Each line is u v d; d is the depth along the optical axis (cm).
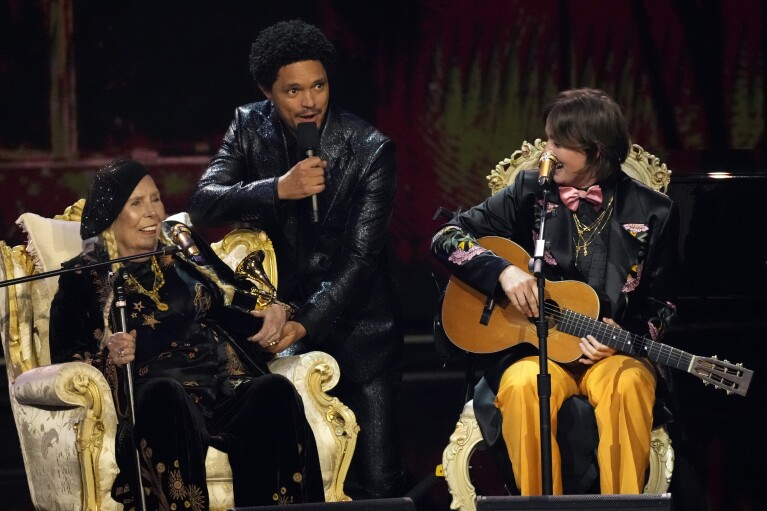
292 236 1686
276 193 1614
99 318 1487
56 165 2580
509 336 1505
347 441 1509
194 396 1487
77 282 1491
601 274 1502
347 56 2586
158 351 1493
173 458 1379
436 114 2589
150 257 1509
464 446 1486
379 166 1672
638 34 2550
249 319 1548
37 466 1495
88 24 2569
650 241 1502
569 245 1504
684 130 2566
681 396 2277
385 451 1684
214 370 1515
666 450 1443
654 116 2562
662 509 1077
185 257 1528
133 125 2591
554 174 1502
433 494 1920
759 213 2008
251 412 1438
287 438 1434
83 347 1491
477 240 1550
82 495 1416
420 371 2458
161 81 2588
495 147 2592
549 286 1482
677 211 1520
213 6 2578
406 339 2502
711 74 2552
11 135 2572
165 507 1377
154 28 2578
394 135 2597
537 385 1336
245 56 2589
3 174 2577
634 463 1388
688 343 2319
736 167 2128
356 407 1695
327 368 1522
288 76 1631
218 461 1455
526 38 2562
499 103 2583
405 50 2581
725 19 2541
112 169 1505
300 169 1602
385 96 2591
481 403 1487
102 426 1418
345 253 1650
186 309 1516
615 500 1084
